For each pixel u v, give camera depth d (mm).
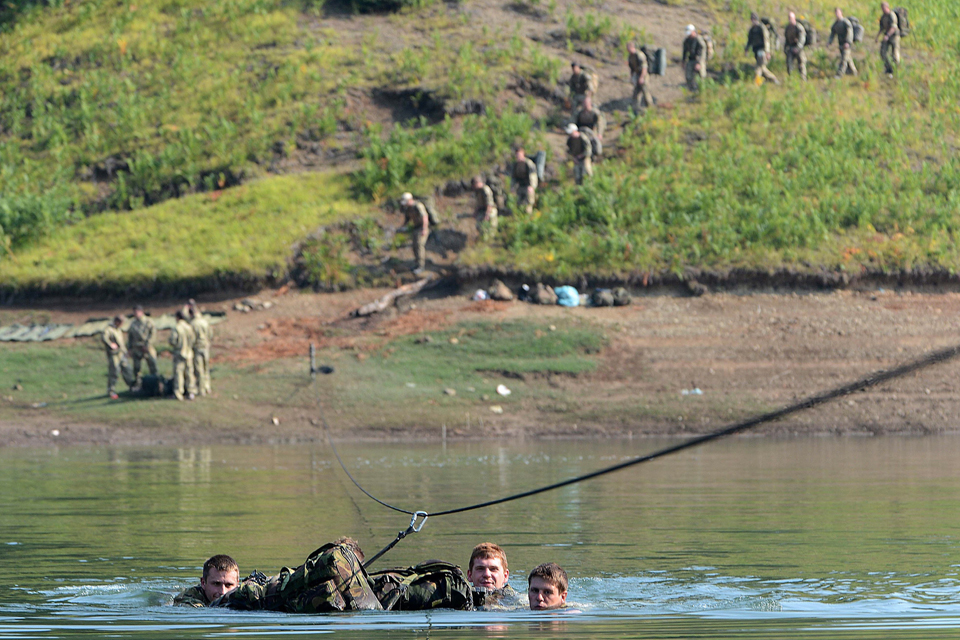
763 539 41344
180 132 161500
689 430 100750
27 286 133500
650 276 128750
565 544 40969
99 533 44469
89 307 131875
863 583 31719
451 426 100938
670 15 191500
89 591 31453
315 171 155500
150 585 32500
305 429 100375
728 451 85812
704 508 51750
